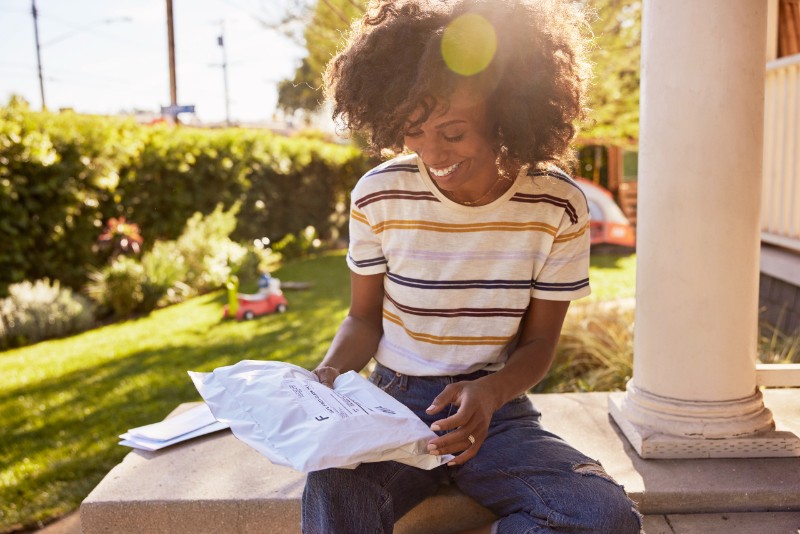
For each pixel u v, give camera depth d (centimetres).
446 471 169
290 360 453
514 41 141
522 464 149
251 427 134
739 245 191
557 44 147
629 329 368
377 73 144
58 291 644
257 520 177
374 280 171
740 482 184
